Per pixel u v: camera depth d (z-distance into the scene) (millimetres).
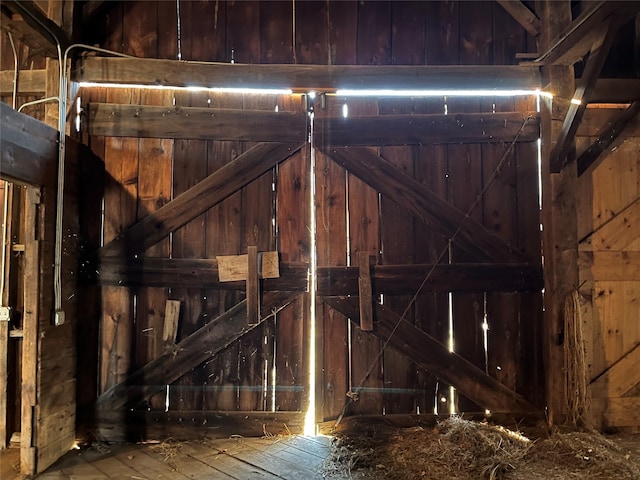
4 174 2375
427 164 3365
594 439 2896
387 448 2939
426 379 3316
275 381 3312
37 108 3291
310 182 3354
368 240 3334
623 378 3254
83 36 3307
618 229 3295
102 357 3268
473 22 3455
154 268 3279
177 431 3252
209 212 3330
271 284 3311
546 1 3242
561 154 3119
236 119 3340
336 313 3311
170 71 3207
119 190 3309
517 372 3309
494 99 3410
